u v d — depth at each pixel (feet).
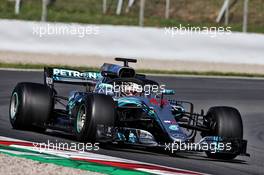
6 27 302.25
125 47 306.14
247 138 144.66
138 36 306.96
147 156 109.09
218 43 312.91
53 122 128.06
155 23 404.98
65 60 285.02
